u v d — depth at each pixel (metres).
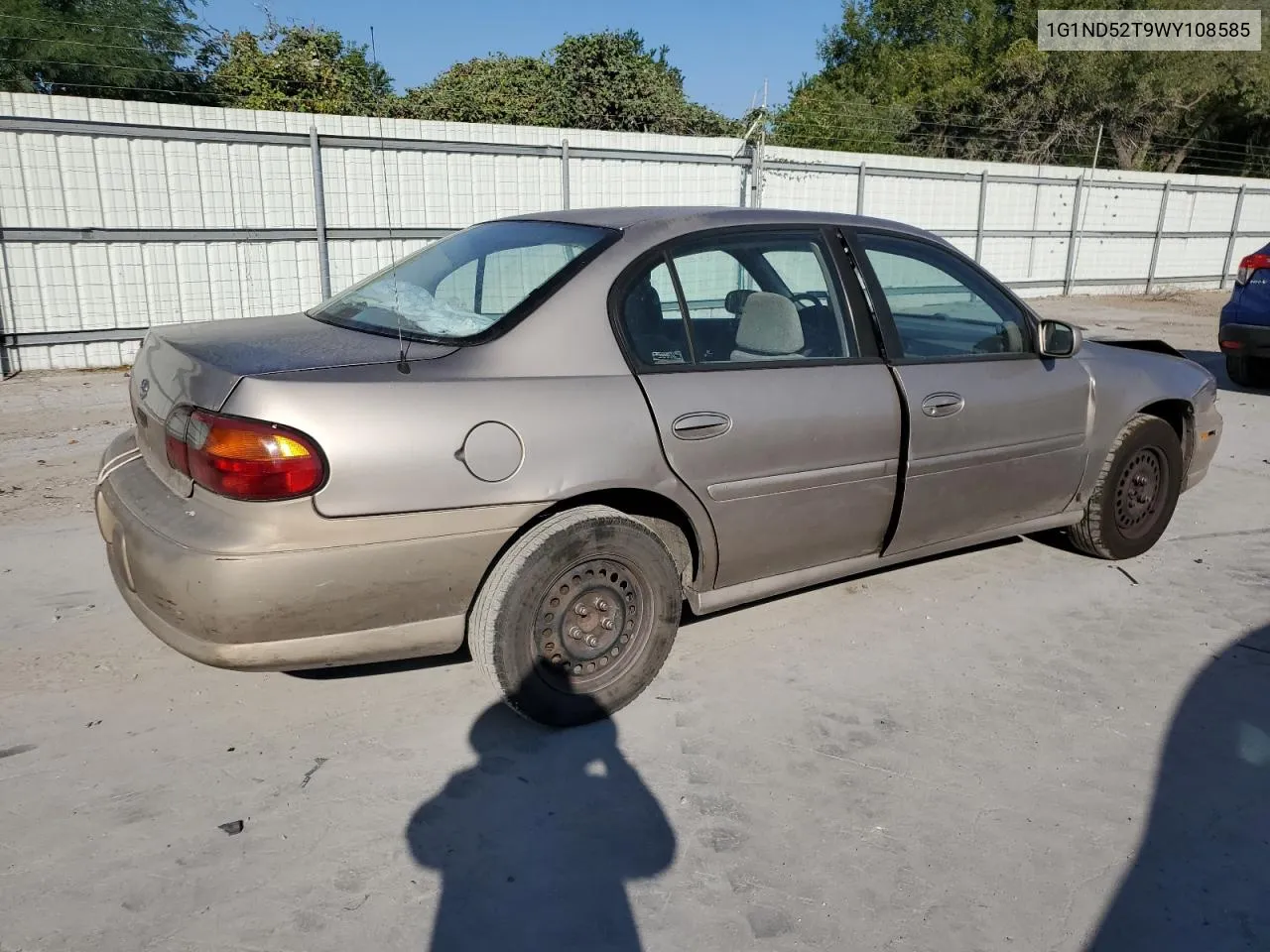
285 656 2.76
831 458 3.50
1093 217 19.30
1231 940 2.37
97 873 2.49
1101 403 4.36
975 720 3.31
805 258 3.65
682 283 3.34
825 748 3.13
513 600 2.95
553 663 3.12
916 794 2.90
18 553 4.61
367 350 2.95
